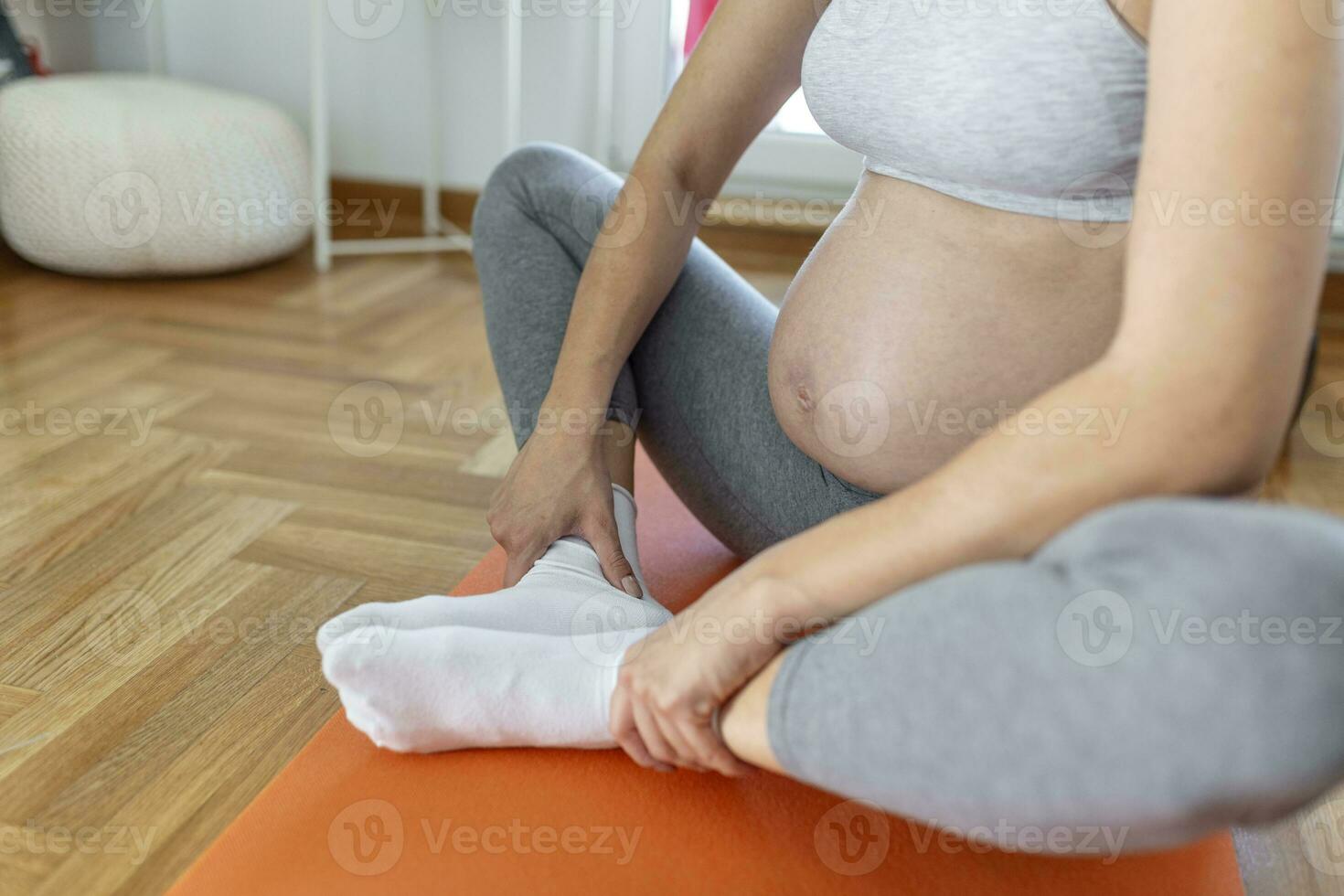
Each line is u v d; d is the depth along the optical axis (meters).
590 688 0.80
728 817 0.78
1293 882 0.84
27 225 2.26
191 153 2.28
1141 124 0.70
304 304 2.26
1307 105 0.53
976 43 0.72
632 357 1.07
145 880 0.77
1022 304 0.76
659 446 1.07
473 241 1.15
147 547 1.26
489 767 0.82
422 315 2.23
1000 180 0.75
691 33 2.78
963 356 0.77
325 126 2.53
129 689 0.99
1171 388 0.54
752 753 0.66
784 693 0.63
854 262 0.84
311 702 0.98
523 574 0.93
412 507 1.39
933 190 0.80
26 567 1.20
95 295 2.23
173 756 0.90
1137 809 0.52
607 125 2.80
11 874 0.77
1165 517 0.52
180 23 2.94
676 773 0.82
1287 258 0.53
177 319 2.12
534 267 1.08
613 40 2.79
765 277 2.58
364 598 1.17
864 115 0.80
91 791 0.86
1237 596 0.50
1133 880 0.75
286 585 1.19
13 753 0.89
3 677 1.00
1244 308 0.53
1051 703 0.52
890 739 0.57
